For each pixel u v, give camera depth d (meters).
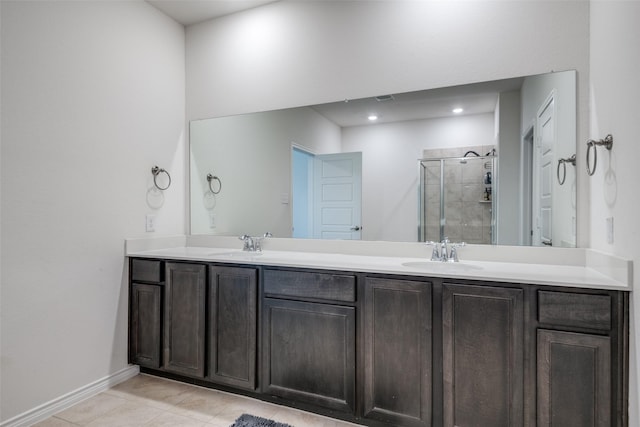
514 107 1.91
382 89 2.19
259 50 2.54
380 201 2.21
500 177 1.95
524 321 1.40
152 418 1.82
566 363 1.34
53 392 1.87
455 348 1.51
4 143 1.68
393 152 2.18
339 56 2.30
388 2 2.17
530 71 1.87
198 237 2.74
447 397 1.52
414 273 1.58
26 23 1.77
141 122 2.43
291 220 2.45
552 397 1.36
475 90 1.99
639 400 1.18
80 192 2.03
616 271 1.34
